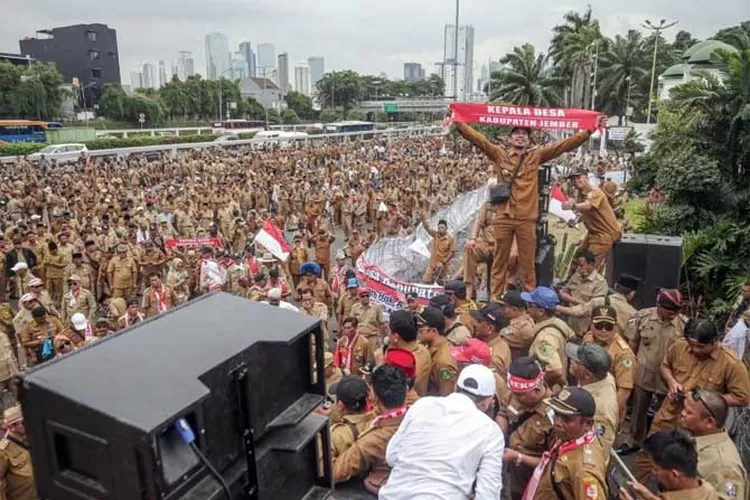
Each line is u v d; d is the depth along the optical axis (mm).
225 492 2086
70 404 1905
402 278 12695
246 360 2309
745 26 39281
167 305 11992
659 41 67375
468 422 3193
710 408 4156
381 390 3912
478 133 7504
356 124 96875
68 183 29219
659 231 11836
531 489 3879
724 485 4035
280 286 11844
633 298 8617
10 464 4746
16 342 11203
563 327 5641
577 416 3676
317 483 2783
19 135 59312
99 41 98438
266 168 37781
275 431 2555
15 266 13273
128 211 20703
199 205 22344
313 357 2686
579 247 8953
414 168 36688
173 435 1943
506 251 7688
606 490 3760
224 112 102750
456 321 6086
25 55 100000
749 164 11266
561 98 60969
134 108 86562
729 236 10336
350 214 23953
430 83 149000
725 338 7574
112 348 2236
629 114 69312
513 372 4234
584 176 8422
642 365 6297
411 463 3082
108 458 1868
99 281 14391
